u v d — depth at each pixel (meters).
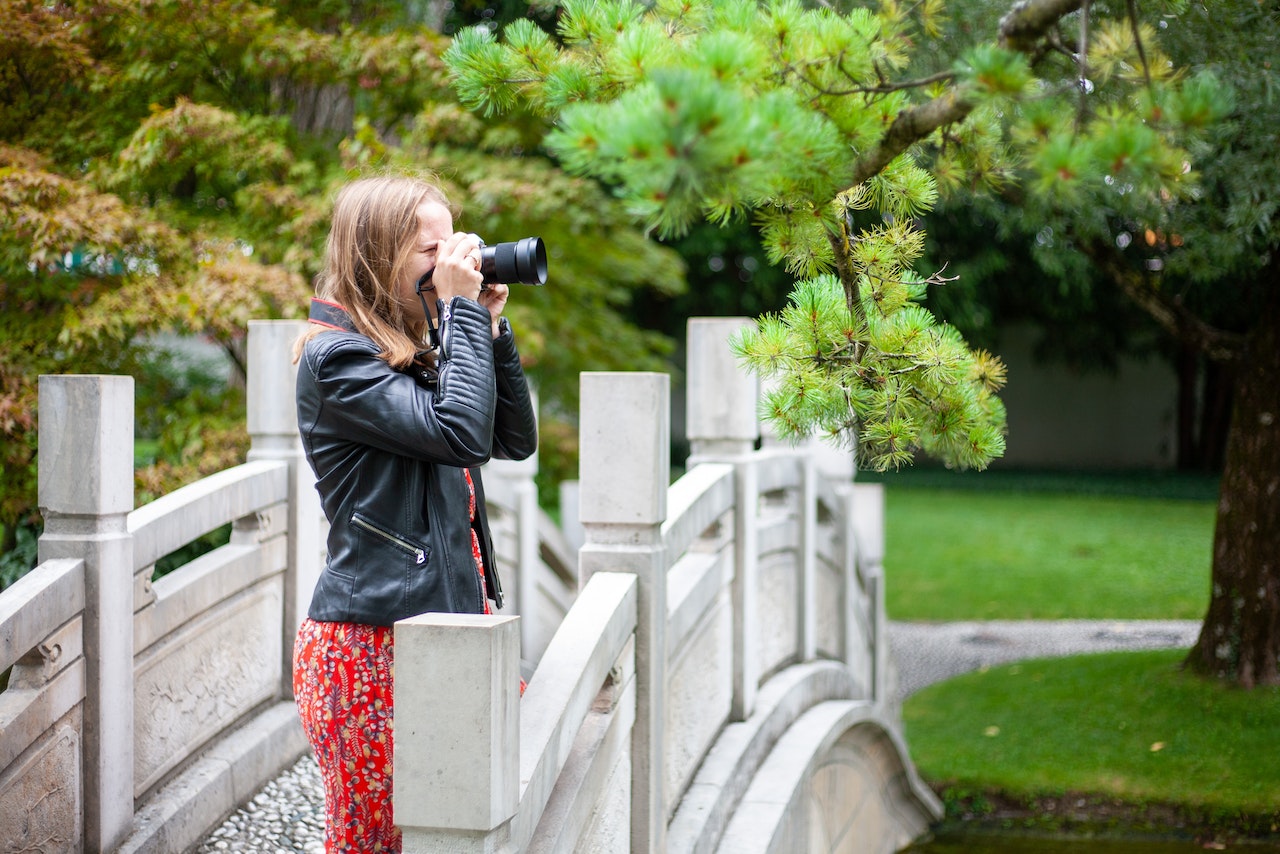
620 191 1.45
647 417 2.63
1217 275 5.16
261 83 5.62
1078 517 15.01
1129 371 22.06
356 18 5.74
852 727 4.70
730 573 3.70
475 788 1.70
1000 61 1.58
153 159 4.72
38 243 4.12
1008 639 9.23
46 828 2.58
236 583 3.44
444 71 5.12
